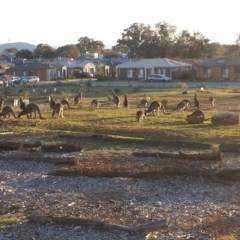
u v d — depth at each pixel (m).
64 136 29.36
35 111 39.34
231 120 35.06
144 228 12.77
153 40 154.62
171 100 56.88
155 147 25.98
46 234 12.77
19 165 21.66
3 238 12.57
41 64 116.94
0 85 88.62
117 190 17.36
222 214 14.41
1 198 16.52
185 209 14.93
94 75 121.06
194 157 22.08
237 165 20.77
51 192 17.23
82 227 13.16
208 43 155.25
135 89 72.12
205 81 95.88
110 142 27.52
